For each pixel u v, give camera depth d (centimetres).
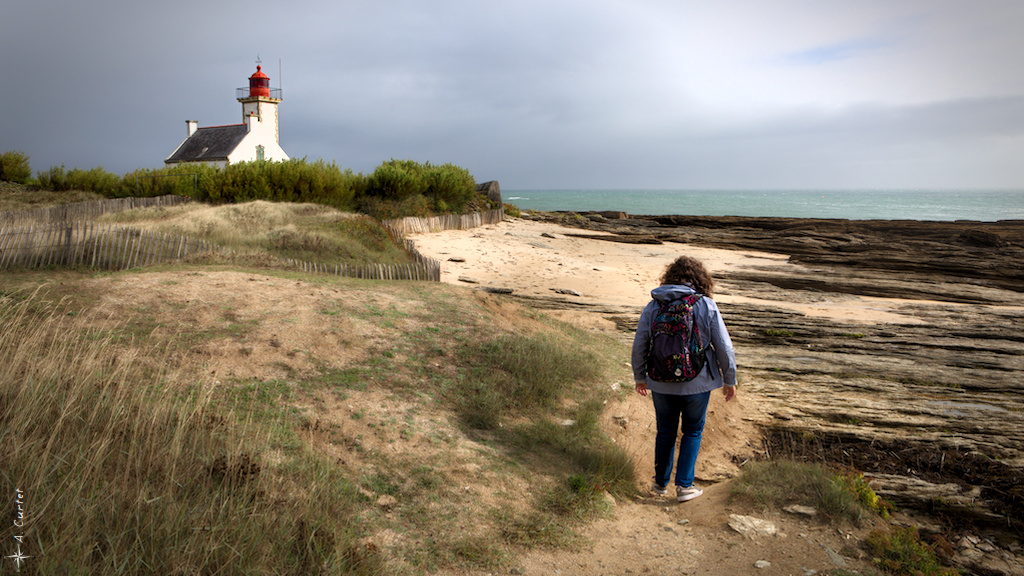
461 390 518
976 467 514
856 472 484
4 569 194
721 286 1664
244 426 355
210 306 595
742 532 344
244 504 267
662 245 2645
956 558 384
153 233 984
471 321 711
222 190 1983
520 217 3412
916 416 634
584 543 326
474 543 304
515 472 396
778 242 2716
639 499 414
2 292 547
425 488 350
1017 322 1209
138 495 243
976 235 2625
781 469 426
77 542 209
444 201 2531
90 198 2367
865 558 319
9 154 2800
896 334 1042
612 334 948
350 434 396
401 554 280
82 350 422
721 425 607
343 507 302
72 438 280
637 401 611
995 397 710
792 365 832
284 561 242
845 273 1945
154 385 392
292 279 809
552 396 551
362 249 1242
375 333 603
